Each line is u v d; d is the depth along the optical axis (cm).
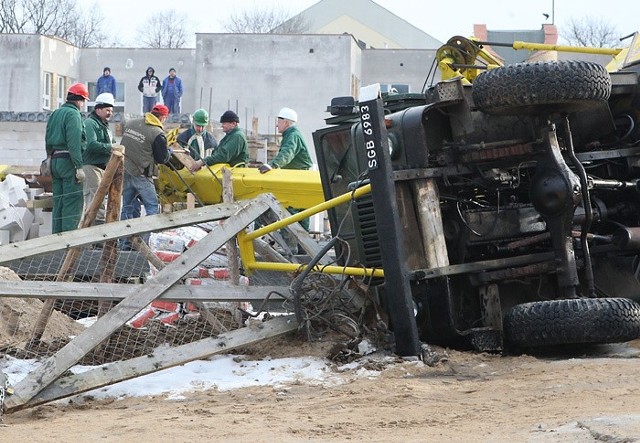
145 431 1244
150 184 2522
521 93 1652
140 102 8406
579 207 1800
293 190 2555
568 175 1695
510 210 1838
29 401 1482
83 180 2342
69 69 8406
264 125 7944
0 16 11562
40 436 1235
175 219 1752
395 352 1703
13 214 2786
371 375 1589
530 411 1255
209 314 1800
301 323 1727
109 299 1631
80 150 2328
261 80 7938
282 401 1432
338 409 1347
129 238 1808
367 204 1805
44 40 8131
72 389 1510
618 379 1427
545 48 2150
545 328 1634
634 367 1518
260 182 2562
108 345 1720
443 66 2205
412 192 1738
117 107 8400
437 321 1734
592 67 1667
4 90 8100
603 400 1288
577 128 1862
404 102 1903
